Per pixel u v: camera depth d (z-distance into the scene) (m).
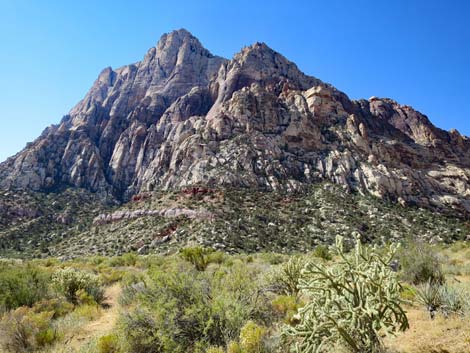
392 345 4.62
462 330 4.84
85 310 9.24
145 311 5.93
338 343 4.17
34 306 9.57
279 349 4.78
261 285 7.72
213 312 5.47
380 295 4.12
